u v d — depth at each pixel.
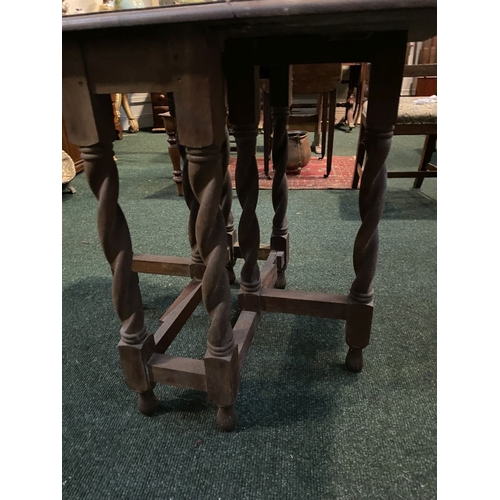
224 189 1.22
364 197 0.83
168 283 1.40
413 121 1.79
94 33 0.58
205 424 0.84
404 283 1.32
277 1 0.52
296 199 2.14
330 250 1.57
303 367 0.98
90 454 0.78
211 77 0.57
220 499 0.69
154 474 0.74
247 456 0.76
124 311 0.77
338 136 3.77
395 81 0.73
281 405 0.87
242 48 0.79
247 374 0.96
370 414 0.85
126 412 0.88
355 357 0.95
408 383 0.92
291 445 0.78
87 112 0.62
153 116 4.27
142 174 2.69
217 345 0.75
